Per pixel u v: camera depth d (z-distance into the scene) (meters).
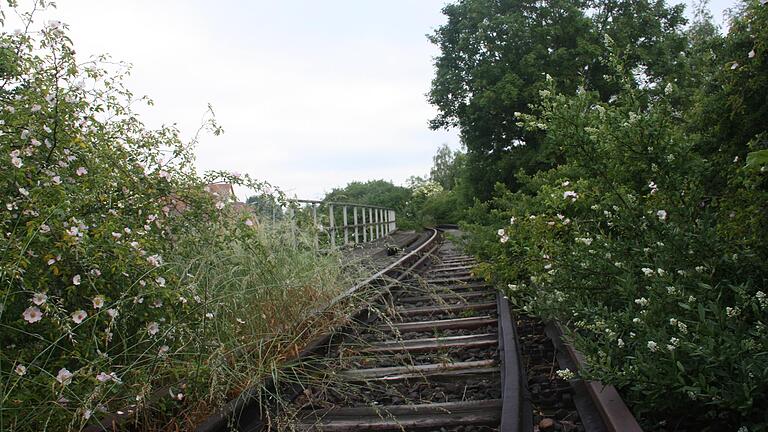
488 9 27.38
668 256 3.62
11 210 3.20
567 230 5.29
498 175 27.14
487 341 5.28
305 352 4.56
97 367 2.89
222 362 3.72
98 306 2.97
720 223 3.91
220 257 5.03
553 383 4.06
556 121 4.54
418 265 11.59
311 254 6.89
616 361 3.28
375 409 3.65
